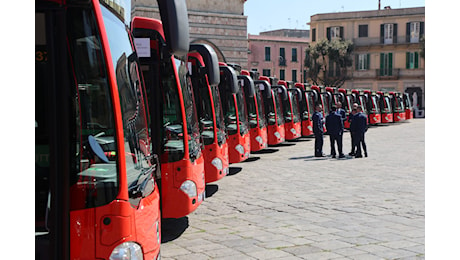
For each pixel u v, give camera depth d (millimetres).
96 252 3416
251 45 66750
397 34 59219
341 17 60969
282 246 6625
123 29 4082
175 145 6797
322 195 10281
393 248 6477
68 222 3404
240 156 12617
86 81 3506
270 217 8367
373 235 7129
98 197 3447
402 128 35312
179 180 6777
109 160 3512
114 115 3553
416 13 58438
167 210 6746
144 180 3916
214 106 9664
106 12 3750
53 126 3406
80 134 3471
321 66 60156
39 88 3498
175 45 3875
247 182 12117
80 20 3502
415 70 58750
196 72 9070
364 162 16016
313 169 14461
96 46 3547
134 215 3578
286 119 21875
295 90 23000
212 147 9477
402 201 9555
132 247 3520
